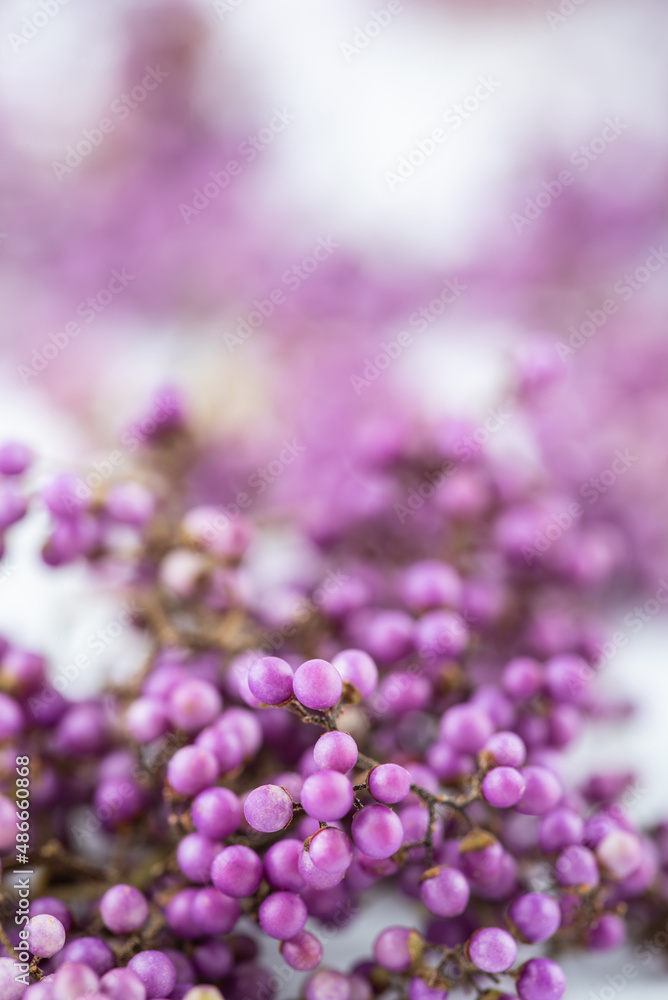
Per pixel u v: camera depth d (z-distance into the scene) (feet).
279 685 0.62
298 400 0.87
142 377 0.93
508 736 0.64
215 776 0.63
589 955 0.69
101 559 0.73
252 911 0.62
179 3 1.06
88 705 0.70
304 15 1.13
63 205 1.03
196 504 0.82
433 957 0.63
